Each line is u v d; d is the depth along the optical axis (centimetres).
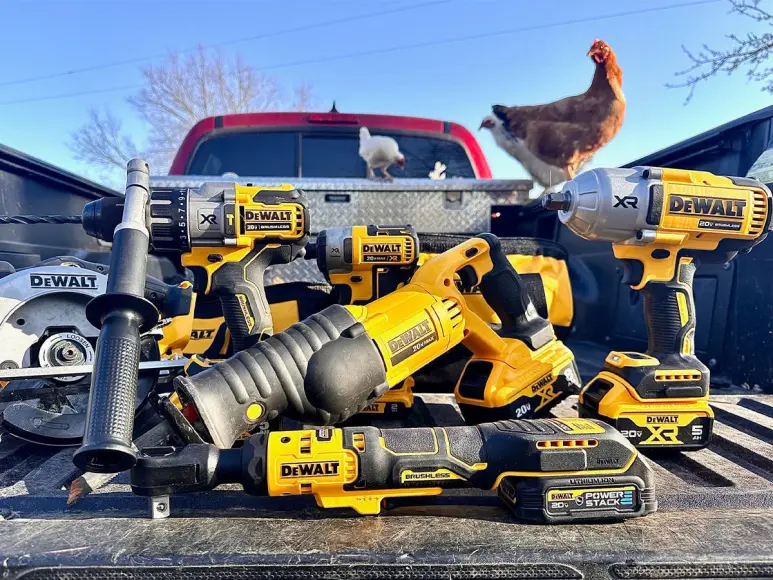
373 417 196
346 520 121
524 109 334
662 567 103
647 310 175
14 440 172
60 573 99
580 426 130
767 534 115
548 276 258
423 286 169
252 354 132
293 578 101
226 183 174
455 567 102
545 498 119
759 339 231
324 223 307
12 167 248
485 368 178
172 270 391
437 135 383
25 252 255
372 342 144
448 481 122
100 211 161
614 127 322
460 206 311
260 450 119
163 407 120
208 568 100
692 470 161
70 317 182
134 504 131
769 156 227
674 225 159
